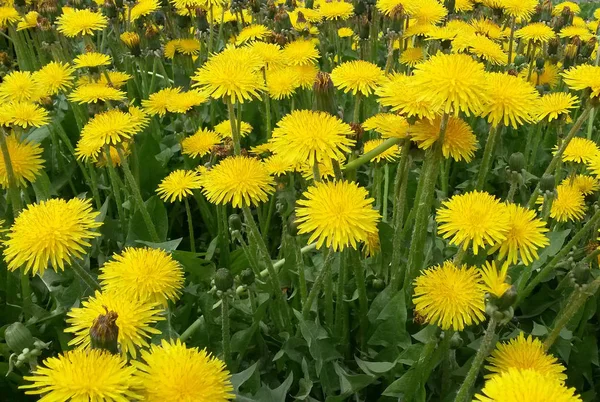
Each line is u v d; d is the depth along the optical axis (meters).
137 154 0.59
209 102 0.72
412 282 0.42
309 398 0.39
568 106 0.51
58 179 0.61
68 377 0.27
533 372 0.27
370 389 0.42
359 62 0.50
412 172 0.56
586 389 0.44
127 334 0.33
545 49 0.78
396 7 0.65
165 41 0.91
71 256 0.38
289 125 0.37
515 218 0.36
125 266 0.38
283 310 0.43
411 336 0.40
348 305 0.45
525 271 0.43
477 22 0.77
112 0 0.78
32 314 0.43
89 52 0.68
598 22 0.92
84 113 0.68
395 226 0.44
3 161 0.46
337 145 0.36
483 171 0.46
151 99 0.62
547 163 0.65
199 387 0.28
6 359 0.40
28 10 0.87
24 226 0.37
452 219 0.36
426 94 0.35
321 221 0.34
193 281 0.48
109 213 0.60
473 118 0.64
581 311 0.42
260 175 0.40
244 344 0.40
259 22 0.92
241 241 0.45
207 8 0.80
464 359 0.41
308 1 1.05
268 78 0.60
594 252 0.42
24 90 0.55
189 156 0.61
